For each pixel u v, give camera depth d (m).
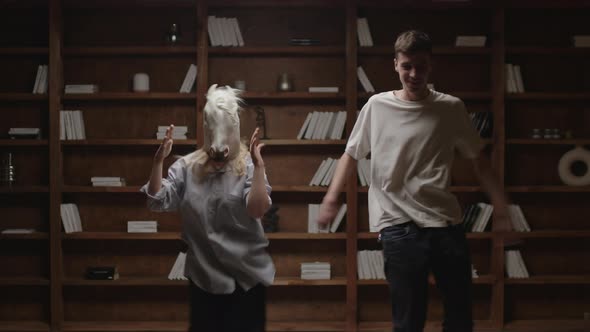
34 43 5.33
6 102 5.29
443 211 2.64
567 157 5.22
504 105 5.13
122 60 5.31
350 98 5.05
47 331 5.07
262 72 5.31
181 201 2.46
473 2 5.12
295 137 5.30
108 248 5.29
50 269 5.09
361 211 5.29
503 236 2.77
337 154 5.31
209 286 2.44
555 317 5.33
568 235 5.11
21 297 5.27
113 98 5.12
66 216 5.08
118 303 5.27
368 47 5.12
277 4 5.12
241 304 2.47
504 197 2.77
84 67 5.30
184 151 5.27
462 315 2.64
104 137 5.30
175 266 5.07
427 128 2.64
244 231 2.46
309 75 5.32
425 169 2.65
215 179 2.45
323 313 5.27
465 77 5.34
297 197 5.30
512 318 5.32
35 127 5.31
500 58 5.10
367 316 5.27
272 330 5.07
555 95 5.15
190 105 5.30
